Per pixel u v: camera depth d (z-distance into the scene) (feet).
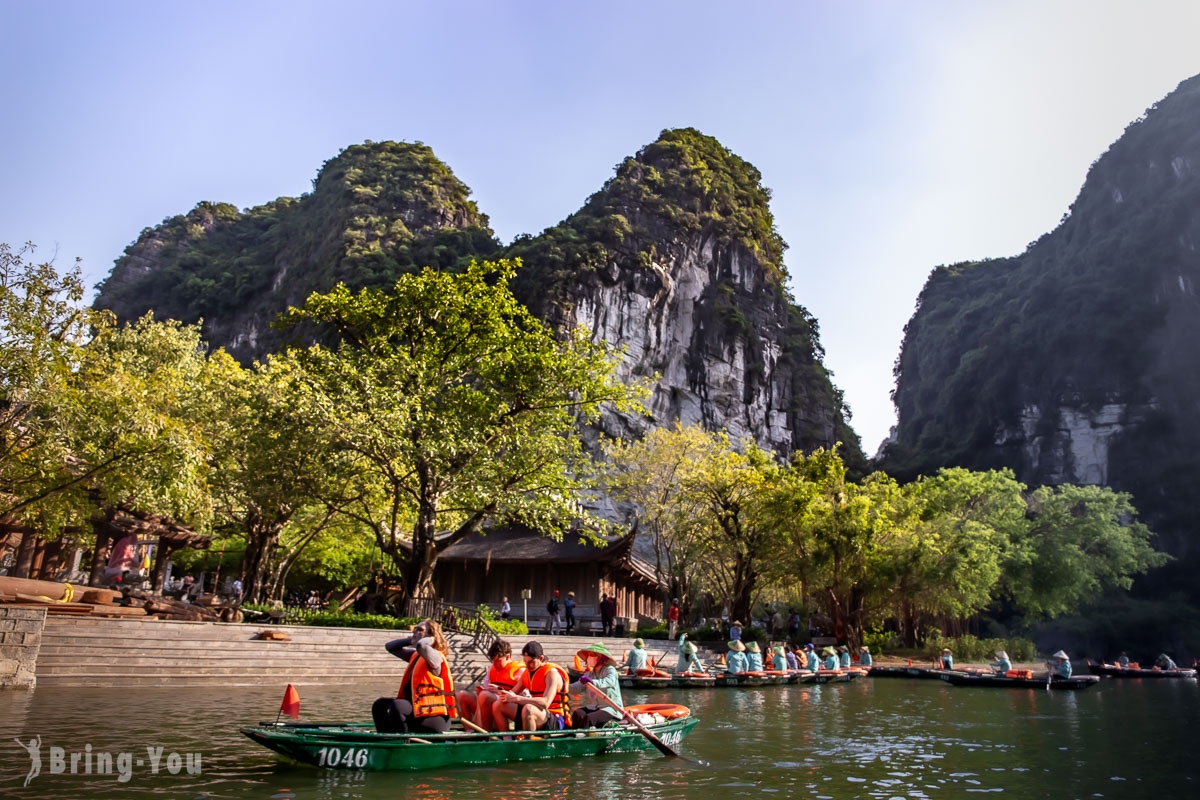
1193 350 400.06
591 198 435.94
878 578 141.90
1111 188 492.13
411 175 482.69
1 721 34.81
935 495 195.11
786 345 447.83
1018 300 499.51
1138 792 29.60
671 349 385.70
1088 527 203.41
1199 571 337.72
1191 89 482.28
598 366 87.86
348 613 81.92
